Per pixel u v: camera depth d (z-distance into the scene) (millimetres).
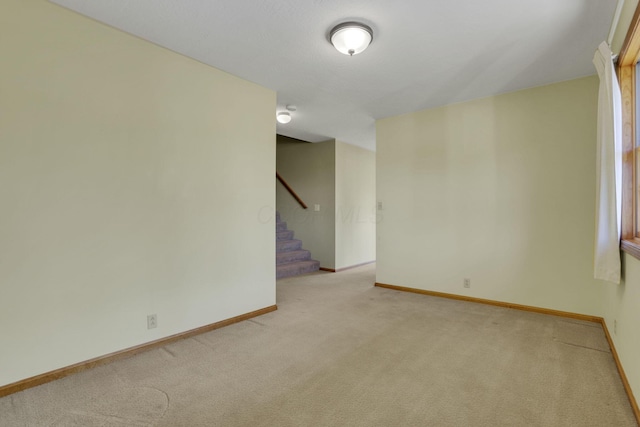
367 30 2248
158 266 2557
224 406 1779
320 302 3811
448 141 3953
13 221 1902
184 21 2227
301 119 4570
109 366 2230
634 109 2199
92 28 2205
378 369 2188
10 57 1891
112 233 2305
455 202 3900
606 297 2803
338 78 3168
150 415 1698
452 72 3016
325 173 5930
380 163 4578
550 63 2824
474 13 2109
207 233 2891
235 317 3111
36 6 1979
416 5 2031
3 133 1866
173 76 2643
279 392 1917
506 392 1902
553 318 3184
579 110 3139
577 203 3154
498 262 3600
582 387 1949
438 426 1609
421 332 2844
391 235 4480
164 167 2592
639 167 2143
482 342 2617
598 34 2342
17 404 1789
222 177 3012
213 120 2930
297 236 6363
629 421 1634
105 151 2266
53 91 2041
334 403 1806
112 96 2301
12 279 1904
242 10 2100
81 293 2164
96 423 1634
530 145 3400
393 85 3328
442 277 4016
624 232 2229
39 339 1998
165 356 2391
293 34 2383
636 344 1718
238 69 2973
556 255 3262
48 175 2023
